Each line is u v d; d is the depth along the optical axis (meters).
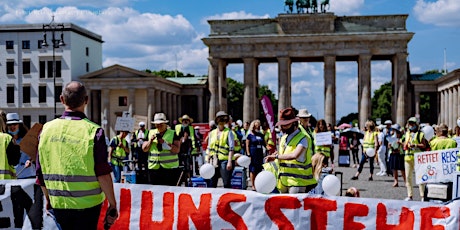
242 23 117.69
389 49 112.75
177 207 12.09
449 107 112.62
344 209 11.25
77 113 9.38
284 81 114.81
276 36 114.25
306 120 19.08
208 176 18.78
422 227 10.89
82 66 127.75
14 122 17.36
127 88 116.94
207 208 11.94
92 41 134.00
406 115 111.69
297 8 118.44
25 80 122.81
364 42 113.19
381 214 11.09
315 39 113.56
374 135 33.62
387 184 31.45
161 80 118.81
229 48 116.88
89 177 9.13
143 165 29.86
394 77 116.81
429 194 16.53
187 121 30.08
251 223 11.71
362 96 112.50
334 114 113.25
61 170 9.13
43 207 12.75
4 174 14.38
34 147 14.20
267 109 17.44
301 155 14.38
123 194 12.27
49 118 122.19
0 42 123.31
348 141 45.09
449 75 108.44
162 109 123.94
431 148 21.80
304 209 11.44
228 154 22.00
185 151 26.94
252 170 26.42
